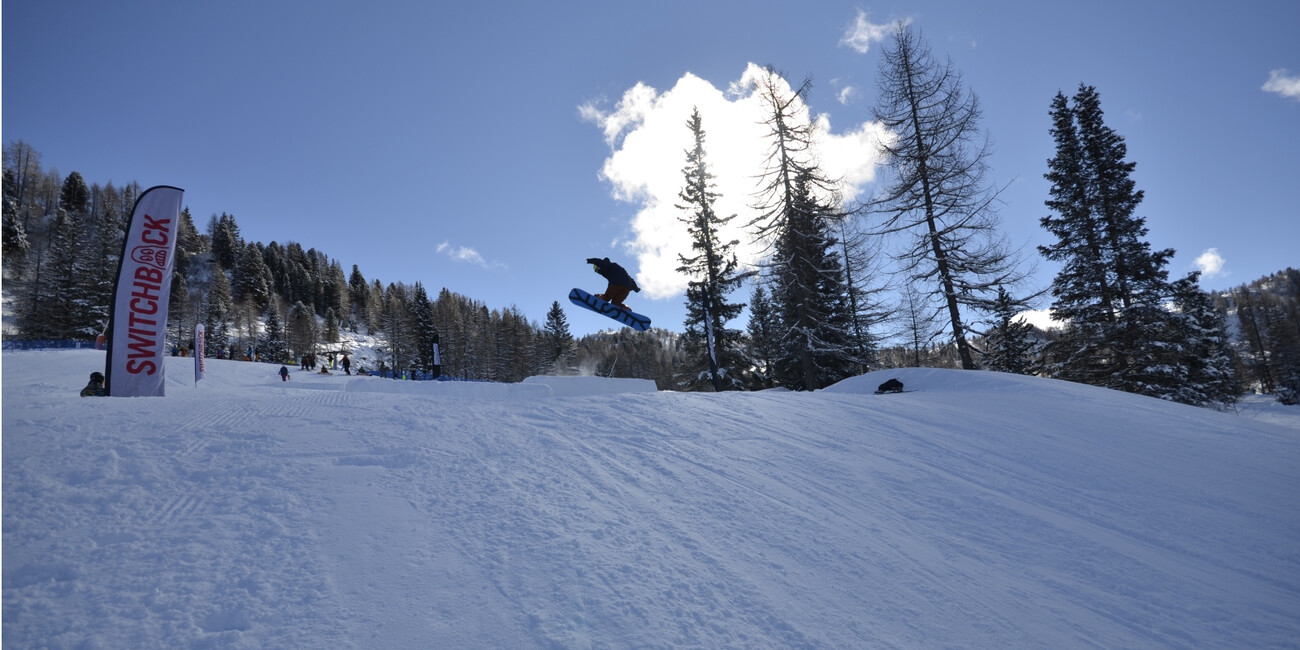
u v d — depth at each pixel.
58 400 8.15
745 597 4.05
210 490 5.24
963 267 21.02
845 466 7.40
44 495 4.79
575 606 3.77
